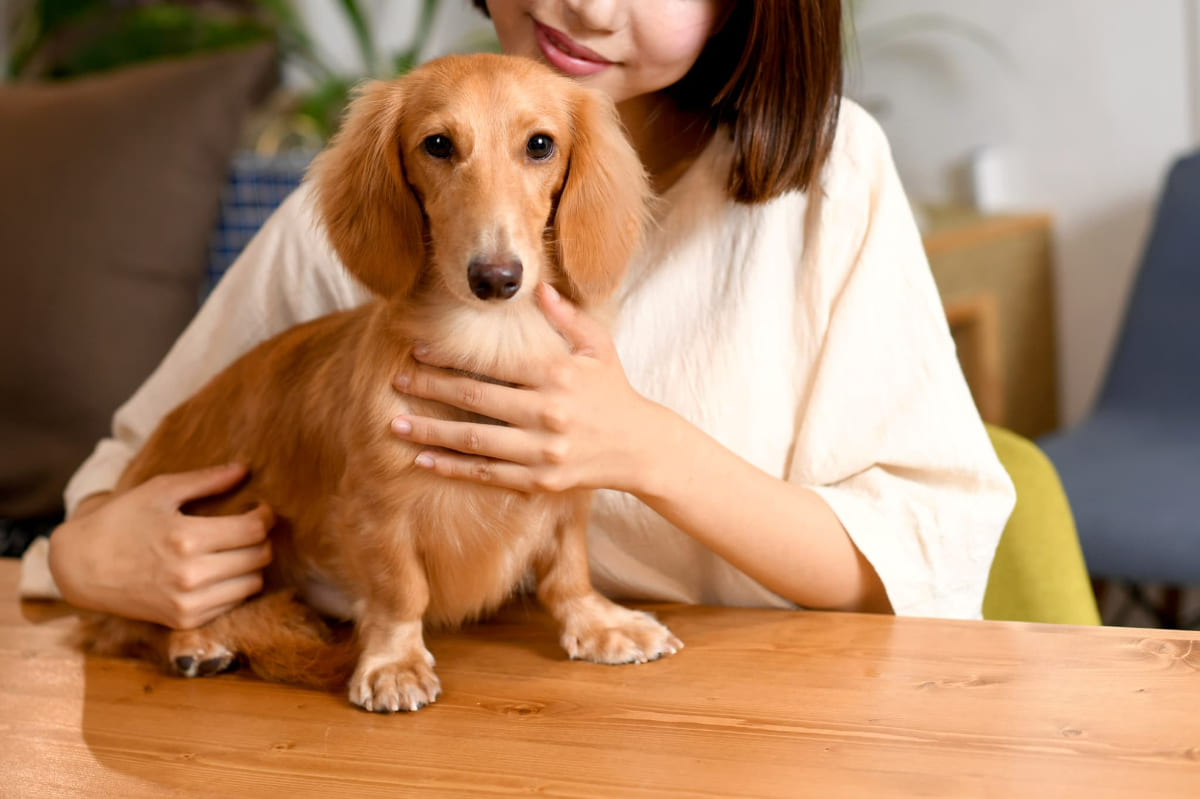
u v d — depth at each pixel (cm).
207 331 146
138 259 223
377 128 106
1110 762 80
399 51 355
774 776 81
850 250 126
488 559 105
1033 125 300
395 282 103
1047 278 299
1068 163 296
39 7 319
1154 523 211
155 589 108
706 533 111
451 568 105
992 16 300
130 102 231
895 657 100
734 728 89
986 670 96
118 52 321
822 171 126
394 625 103
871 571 119
